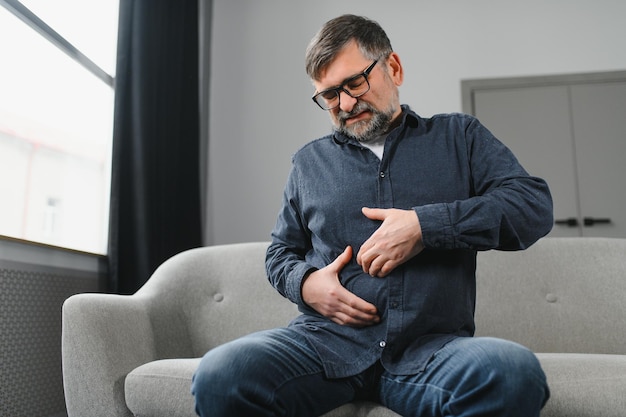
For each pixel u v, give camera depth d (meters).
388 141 1.22
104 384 1.40
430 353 1.00
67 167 2.50
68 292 2.15
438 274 1.10
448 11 3.77
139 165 2.54
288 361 1.01
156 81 2.74
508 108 3.68
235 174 3.64
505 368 0.86
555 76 3.66
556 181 3.62
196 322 1.88
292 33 3.79
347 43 1.21
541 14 3.73
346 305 1.10
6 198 2.16
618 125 3.61
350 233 1.17
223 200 3.61
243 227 3.57
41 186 2.34
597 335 1.78
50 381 1.99
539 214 1.10
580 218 3.57
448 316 1.10
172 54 2.98
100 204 2.69
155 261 2.56
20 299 1.88
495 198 1.08
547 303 1.84
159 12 2.84
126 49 2.61
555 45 3.69
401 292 1.09
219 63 3.79
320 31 1.26
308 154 1.33
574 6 3.72
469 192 1.21
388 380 1.06
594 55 3.66
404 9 3.79
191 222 3.03
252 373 0.95
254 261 1.96
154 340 1.72
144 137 2.57
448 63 3.72
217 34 3.82
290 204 1.34
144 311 1.72
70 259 2.19
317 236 1.23
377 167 1.21
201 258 1.98
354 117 1.23
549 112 3.66
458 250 1.14
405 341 1.08
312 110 3.68
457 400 0.90
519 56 3.70
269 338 1.06
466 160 1.20
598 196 3.58
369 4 3.80
